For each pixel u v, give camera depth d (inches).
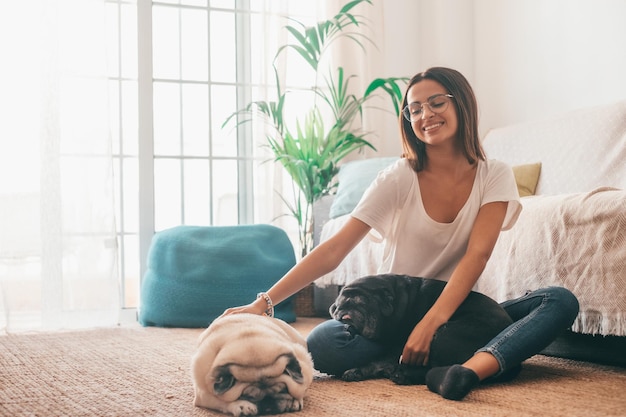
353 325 80.0
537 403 68.9
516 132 161.3
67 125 166.1
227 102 192.5
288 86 191.8
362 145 184.2
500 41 186.9
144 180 182.7
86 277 163.9
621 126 137.3
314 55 177.3
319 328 83.7
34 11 166.1
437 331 76.3
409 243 86.3
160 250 158.6
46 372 95.0
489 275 108.4
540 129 155.2
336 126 179.8
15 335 143.8
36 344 126.3
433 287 81.0
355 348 81.1
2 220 162.1
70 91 166.6
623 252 89.1
